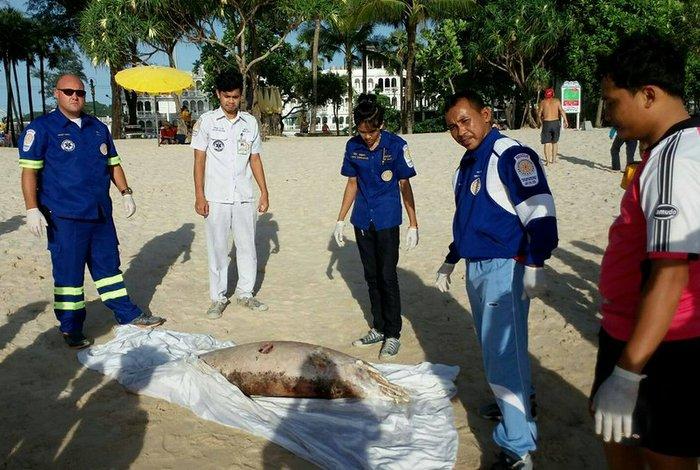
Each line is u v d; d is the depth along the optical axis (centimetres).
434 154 1778
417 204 1092
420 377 425
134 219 998
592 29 3225
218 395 389
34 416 380
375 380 397
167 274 712
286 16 2555
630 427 186
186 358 428
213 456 336
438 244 819
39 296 612
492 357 302
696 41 2938
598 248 765
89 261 523
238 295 600
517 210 286
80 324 496
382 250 471
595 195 1101
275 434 354
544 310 558
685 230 181
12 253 747
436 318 562
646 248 204
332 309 596
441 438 352
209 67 3756
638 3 3067
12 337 507
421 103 5019
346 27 3183
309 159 1781
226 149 554
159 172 1518
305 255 803
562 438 354
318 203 1134
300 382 394
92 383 428
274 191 1264
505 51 3409
